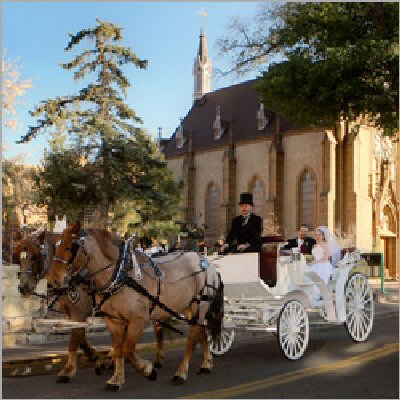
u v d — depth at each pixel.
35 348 13.68
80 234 10.04
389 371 11.27
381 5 33.50
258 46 42.09
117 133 34.34
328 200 51.81
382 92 33.34
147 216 36.97
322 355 13.29
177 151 70.19
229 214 61.81
